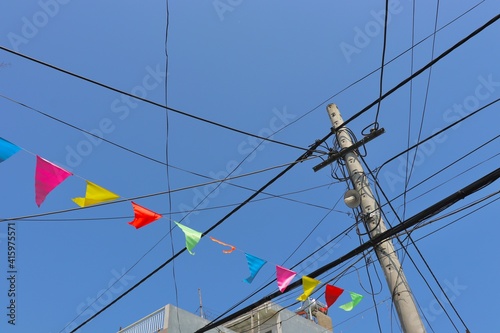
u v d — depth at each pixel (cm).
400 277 709
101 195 556
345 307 812
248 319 1812
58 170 519
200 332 920
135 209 619
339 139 877
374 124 853
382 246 739
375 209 786
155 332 1391
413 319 669
